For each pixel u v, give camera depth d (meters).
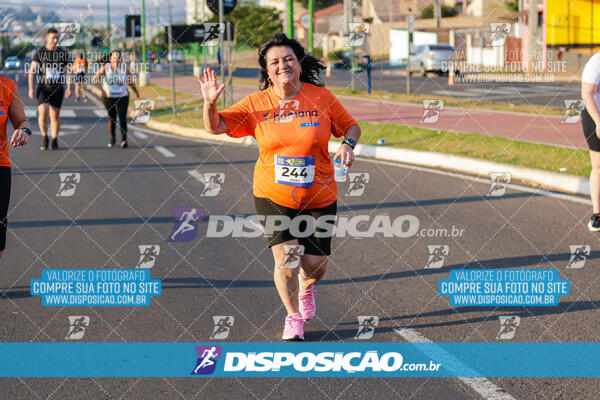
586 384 3.53
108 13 18.80
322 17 59.97
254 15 51.47
